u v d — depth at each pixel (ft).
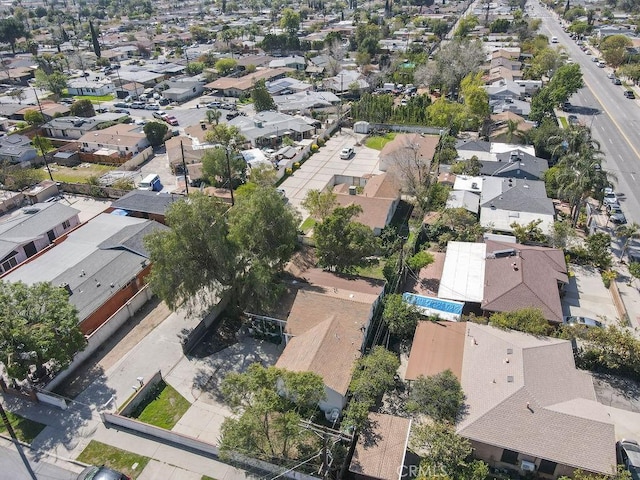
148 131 299.99
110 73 491.72
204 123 320.09
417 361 128.06
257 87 358.84
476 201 211.61
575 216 200.23
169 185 254.27
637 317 149.28
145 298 162.91
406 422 110.32
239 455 105.19
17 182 248.32
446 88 388.37
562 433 101.50
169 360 139.23
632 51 475.72
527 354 120.26
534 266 158.81
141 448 113.91
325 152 297.33
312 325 135.33
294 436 101.40
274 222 148.46
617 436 112.16
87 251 176.65
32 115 338.54
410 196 234.38
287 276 160.04
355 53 542.57
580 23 613.11
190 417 121.60
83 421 121.19
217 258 138.62
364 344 135.23
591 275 171.63
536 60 430.20
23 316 123.03
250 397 106.22
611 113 339.57
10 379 132.87
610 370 129.90
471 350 127.85
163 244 135.54
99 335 144.15
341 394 114.11
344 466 104.01
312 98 376.27
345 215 159.63
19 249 189.37
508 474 104.06
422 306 148.56
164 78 475.72
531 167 236.63
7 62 533.55
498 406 107.55
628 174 245.86
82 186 247.50
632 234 178.29
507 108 331.98
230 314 154.40
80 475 105.09
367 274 176.35
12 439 116.26
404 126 324.80
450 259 172.04
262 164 240.53
